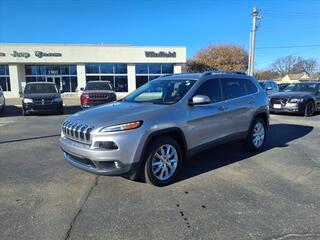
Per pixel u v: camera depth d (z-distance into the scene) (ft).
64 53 114.62
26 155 21.53
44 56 113.39
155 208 12.87
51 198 13.93
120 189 14.90
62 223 11.64
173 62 121.39
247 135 21.12
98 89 52.19
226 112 18.69
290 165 18.90
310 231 11.02
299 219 11.89
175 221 11.78
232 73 20.79
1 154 21.88
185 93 16.88
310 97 44.16
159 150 15.11
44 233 10.94
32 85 52.29
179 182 15.92
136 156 14.07
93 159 13.79
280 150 22.72
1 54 110.83
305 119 40.75
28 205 13.20
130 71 120.47
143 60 119.44
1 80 115.03
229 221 11.76
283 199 13.75
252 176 16.85
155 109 15.34
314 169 18.08
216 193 14.46
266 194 14.33
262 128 22.52
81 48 115.44
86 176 16.79
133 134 13.92
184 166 18.61
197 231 11.06
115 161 13.76
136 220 11.86
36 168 18.42
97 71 118.83
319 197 13.97
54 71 117.91
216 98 18.53
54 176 16.90
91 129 13.93
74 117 15.75
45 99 48.49
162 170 15.26
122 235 10.82
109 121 13.98
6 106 68.90
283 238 10.56
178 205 13.16
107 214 12.36
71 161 15.37
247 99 20.76
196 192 14.58
